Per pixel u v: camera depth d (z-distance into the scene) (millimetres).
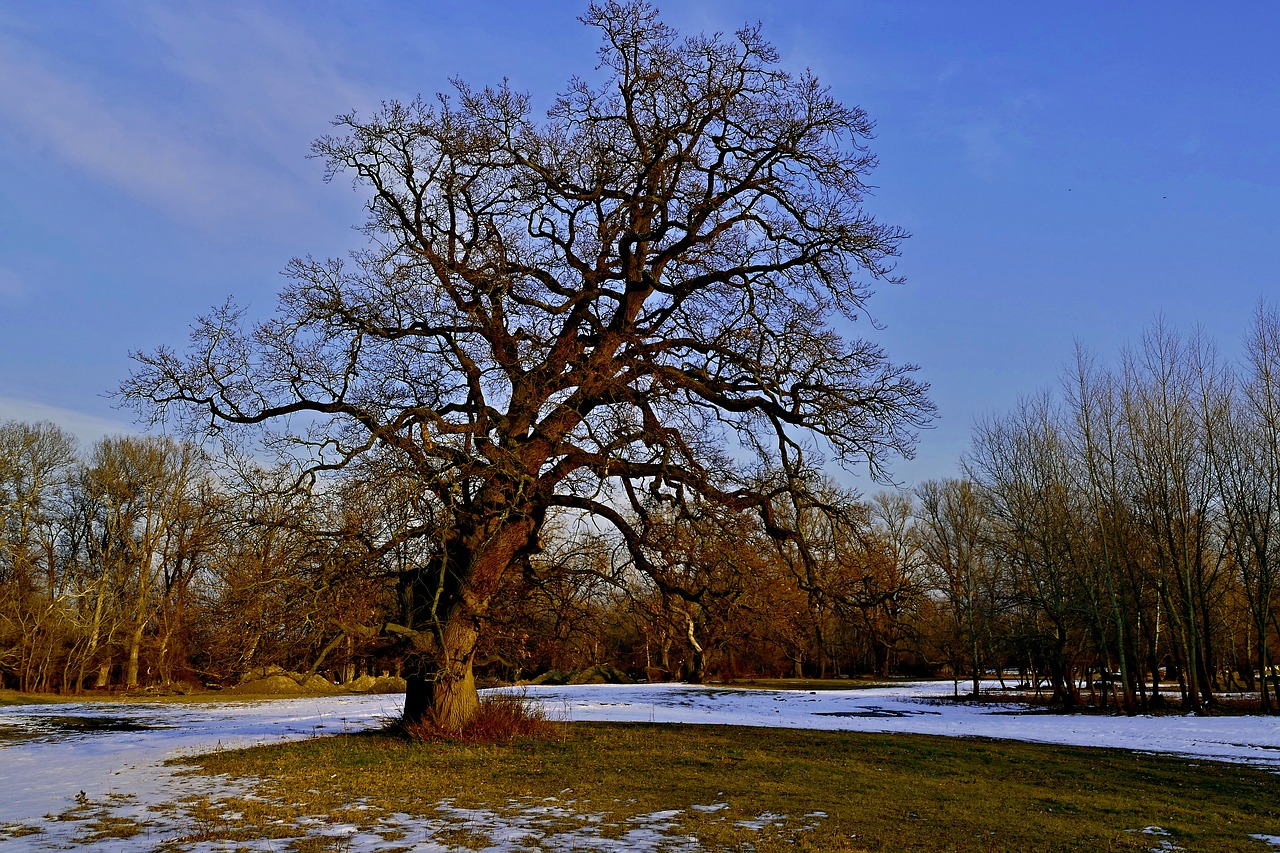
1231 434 37188
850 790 14305
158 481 52094
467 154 18516
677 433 17781
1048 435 42375
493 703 21250
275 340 17656
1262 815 13320
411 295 18344
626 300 19078
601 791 13766
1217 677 54250
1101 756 20516
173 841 10352
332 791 13750
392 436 16531
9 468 49438
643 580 20625
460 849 9906
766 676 62406
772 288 19078
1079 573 38188
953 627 53656
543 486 18328
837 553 18562
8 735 25359
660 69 18562
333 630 16719
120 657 53688
